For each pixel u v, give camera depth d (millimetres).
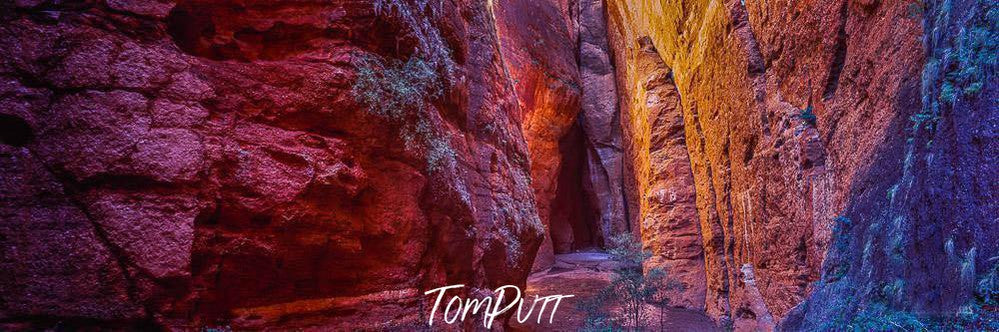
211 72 4141
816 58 5871
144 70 3768
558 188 27688
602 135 26016
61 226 3393
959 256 2555
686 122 13000
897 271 3250
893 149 3896
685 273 12422
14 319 3232
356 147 4855
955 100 2854
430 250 5852
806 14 6051
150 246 3582
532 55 22328
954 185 2705
